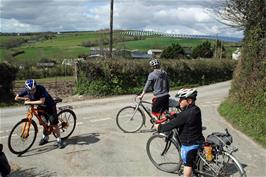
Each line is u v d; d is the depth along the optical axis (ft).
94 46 208.54
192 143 19.79
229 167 20.10
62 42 235.20
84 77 67.05
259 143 30.04
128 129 34.58
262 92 35.94
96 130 35.22
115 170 24.09
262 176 22.91
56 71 109.91
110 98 63.36
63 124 29.99
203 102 56.24
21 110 49.90
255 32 39.42
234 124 37.29
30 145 28.09
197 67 94.79
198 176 20.54
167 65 85.92
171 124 19.88
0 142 31.12
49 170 24.13
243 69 42.50
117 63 69.67
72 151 28.19
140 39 231.50
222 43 167.02
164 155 24.63
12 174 23.39
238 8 43.09
